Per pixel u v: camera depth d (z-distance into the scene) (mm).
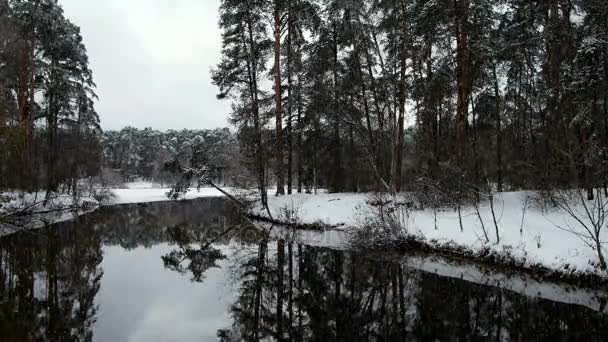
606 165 11906
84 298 9969
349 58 22484
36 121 25297
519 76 21375
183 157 24188
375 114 22859
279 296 10211
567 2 14062
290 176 23859
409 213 15969
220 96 22828
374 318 8539
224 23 22172
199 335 7684
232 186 27938
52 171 26469
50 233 18844
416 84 18156
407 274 11594
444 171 15609
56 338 7449
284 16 21547
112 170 74500
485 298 9406
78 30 28672
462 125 15516
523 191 16281
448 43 16484
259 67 21953
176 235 19906
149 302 9719
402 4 17078
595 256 9547
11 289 10617
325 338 7508
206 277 12141
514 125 22500
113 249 16281
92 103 29484
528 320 8078
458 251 12445
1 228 18812
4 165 17531
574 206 12555
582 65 12609
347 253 14570
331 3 21453
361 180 23922
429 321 8289
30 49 21641
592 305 8672
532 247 10883
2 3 18578
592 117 12898
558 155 13516
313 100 21906
